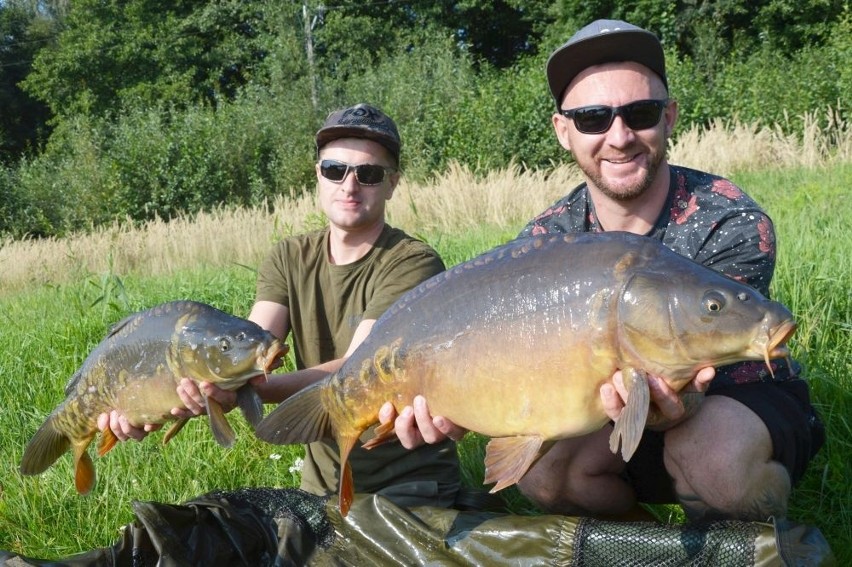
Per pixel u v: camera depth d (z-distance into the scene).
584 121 2.71
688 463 2.46
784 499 2.46
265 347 2.61
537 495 2.79
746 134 14.32
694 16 26.75
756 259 2.61
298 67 23.52
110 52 31.86
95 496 3.55
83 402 2.89
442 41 24.14
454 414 2.20
